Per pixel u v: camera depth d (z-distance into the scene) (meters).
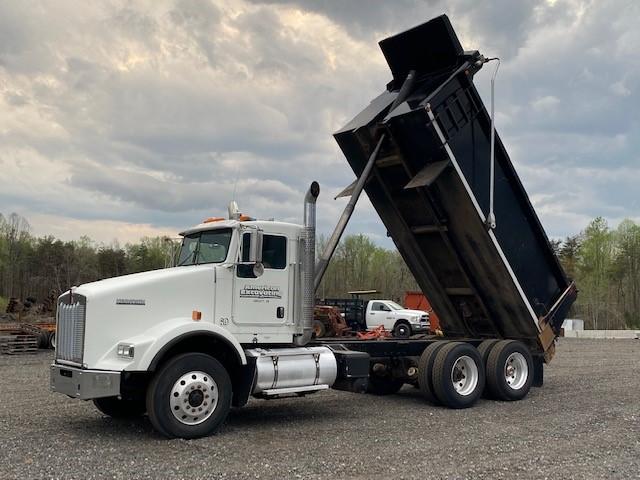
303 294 9.09
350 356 9.27
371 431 8.25
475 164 10.65
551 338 12.24
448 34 10.21
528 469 6.30
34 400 10.75
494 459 6.70
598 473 6.16
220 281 8.53
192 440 7.55
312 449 7.11
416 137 10.27
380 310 33.59
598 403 10.87
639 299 60.25
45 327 22.67
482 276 11.62
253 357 8.34
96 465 6.30
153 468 6.20
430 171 10.32
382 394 11.99
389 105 10.62
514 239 11.38
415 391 12.52
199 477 5.88
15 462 6.39
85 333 7.63
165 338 7.57
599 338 37.06
